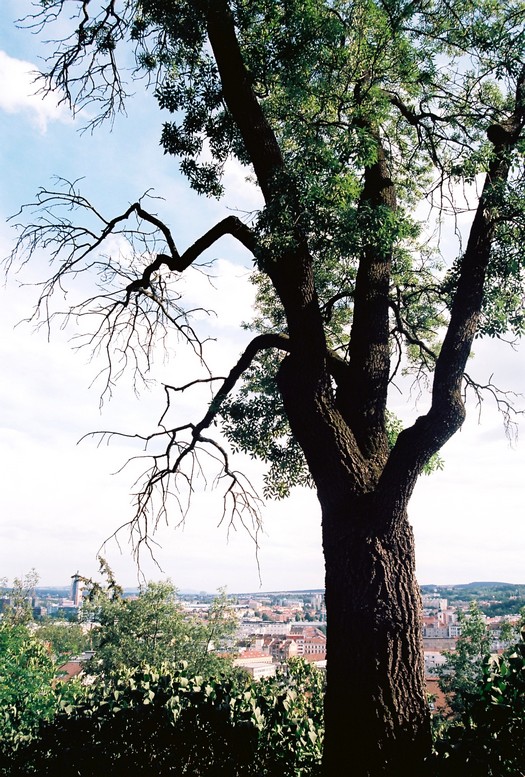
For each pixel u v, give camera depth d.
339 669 5.51
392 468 5.76
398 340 8.63
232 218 6.97
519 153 6.25
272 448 9.12
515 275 6.48
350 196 6.31
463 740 4.84
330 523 5.93
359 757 5.20
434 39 7.54
